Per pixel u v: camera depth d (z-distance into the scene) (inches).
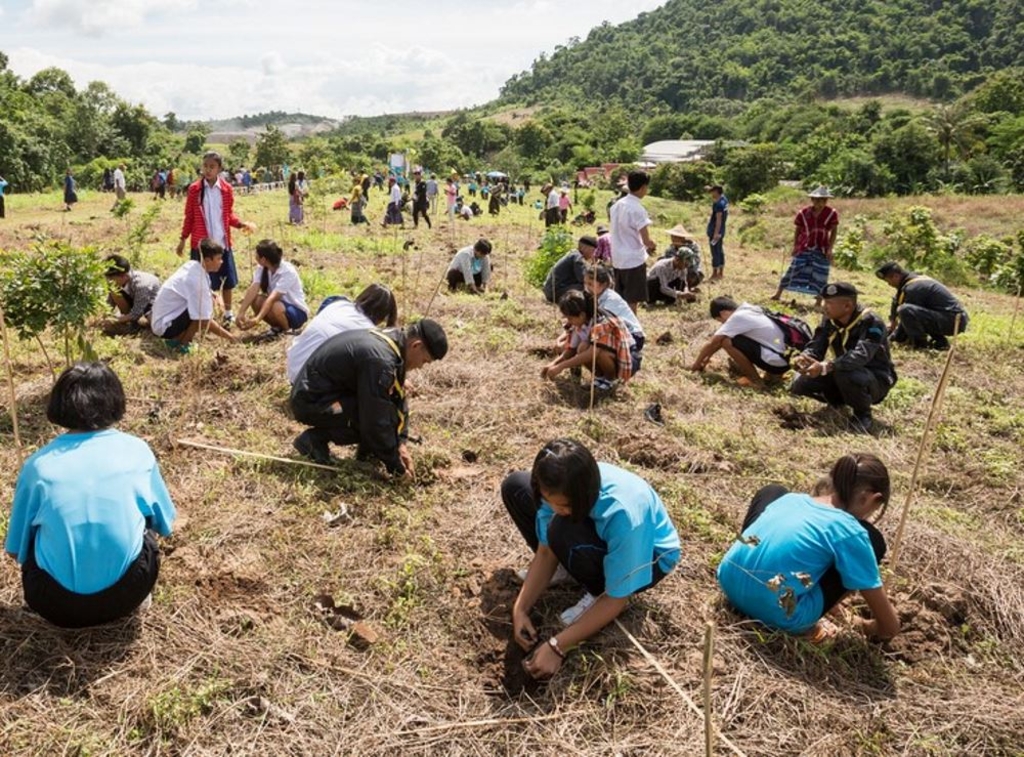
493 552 163.5
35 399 221.0
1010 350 353.7
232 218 325.4
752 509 156.4
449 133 5226.4
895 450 233.1
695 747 116.3
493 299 402.3
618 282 338.6
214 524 162.7
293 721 117.4
